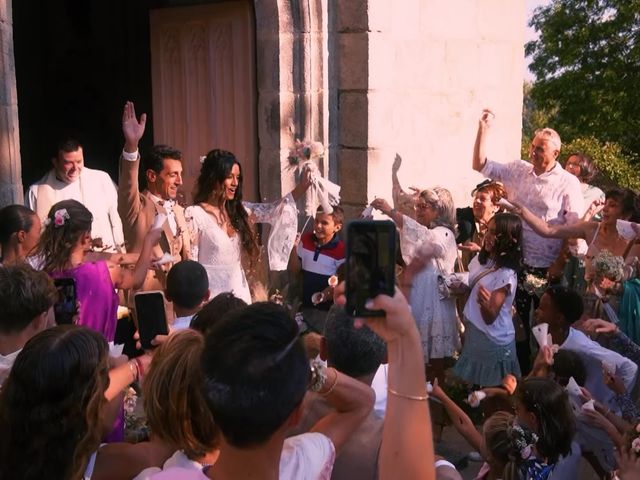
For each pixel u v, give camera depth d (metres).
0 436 1.97
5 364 2.58
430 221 5.45
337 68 6.33
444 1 6.79
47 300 2.72
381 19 6.21
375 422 2.25
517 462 3.05
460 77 7.05
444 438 5.15
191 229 4.70
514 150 7.70
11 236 3.75
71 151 5.05
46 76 9.24
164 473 1.70
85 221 3.62
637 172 18.48
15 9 8.89
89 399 2.00
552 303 4.23
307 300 5.73
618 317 4.73
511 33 7.45
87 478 2.09
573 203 6.14
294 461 1.82
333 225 5.69
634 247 5.09
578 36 22.20
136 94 8.98
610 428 3.33
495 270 4.86
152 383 2.04
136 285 3.80
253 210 5.57
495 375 4.90
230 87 6.36
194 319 2.90
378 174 6.38
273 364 1.56
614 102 21.50
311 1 6.06
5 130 4.77
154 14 6.71
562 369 3.95
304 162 5.71
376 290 1.56
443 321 5.18
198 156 6.62
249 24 6.18
